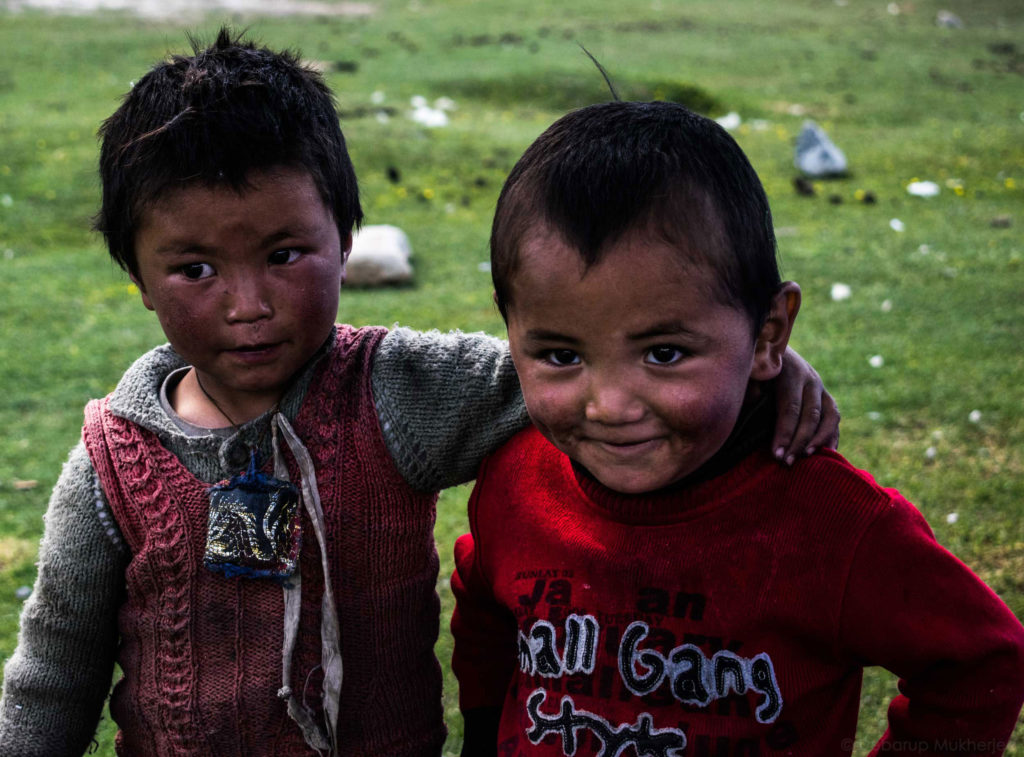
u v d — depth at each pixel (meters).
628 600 1.24
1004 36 16.89
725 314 1.07
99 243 7.13
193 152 1.15
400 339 1.40
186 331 1.23
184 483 1.30
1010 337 5.36
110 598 1.36
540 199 1.07
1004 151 9.82
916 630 1.14
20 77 11.41
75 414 4.61
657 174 1.04
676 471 1.13
